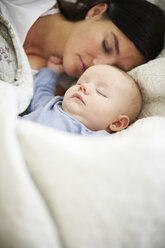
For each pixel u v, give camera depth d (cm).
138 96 95
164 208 49
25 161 50
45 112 87
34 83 104
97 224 47
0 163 46
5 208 45
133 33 101
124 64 107
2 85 71
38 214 45
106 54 106
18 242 44
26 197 45
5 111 53
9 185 45
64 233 47
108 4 109
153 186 49
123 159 49
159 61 96
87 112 88
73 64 110
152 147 51
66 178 48
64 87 121
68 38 111
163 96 93
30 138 50
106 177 48
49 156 49
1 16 93
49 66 115
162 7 118
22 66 96
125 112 92
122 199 48
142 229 48
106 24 105
